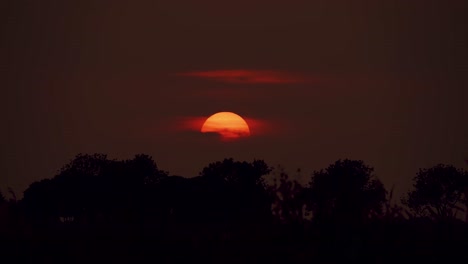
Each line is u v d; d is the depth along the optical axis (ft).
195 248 194.39
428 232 184.44
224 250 188.85
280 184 184.03
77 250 198.29
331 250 180.34
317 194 183.01
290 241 182.19
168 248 195.72
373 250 179.93
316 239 181.37
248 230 191.21
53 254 198.59
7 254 198.90
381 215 183.11
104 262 193.36
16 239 207.92
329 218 181.68
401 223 183.73
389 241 180.75
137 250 198.08
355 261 179.42
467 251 179.52
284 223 183.52
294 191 183.01
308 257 180.34
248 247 185.37
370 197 183.21
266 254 183.01
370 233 181.16
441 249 180.04
